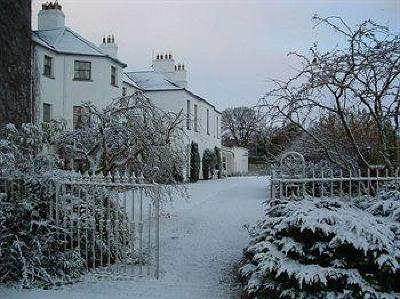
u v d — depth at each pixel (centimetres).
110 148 905
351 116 863
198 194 1731
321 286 460
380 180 655
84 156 904
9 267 579
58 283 579
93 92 2150
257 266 512
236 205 1345
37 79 1917
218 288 571
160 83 2831
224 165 4100
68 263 590
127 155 924
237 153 4312
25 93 831
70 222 623
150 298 528
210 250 773
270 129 808
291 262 477
